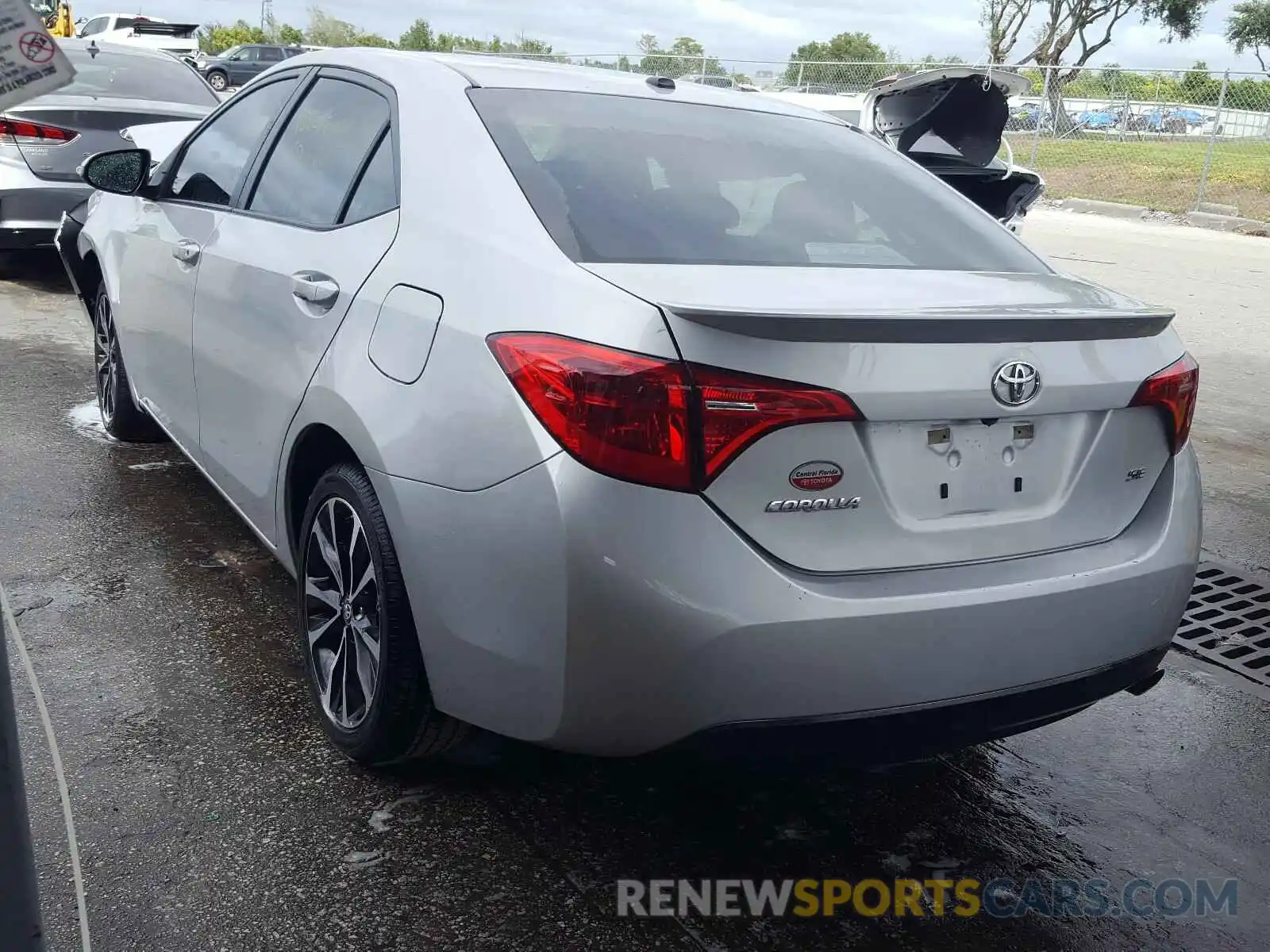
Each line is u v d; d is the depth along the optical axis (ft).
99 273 16.12
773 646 6.70
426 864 8.00
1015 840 8.83
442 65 9.87
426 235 8.36
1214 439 20.39
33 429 17.03
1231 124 69.31
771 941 7.52
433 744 8.52
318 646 9.50
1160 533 8.21
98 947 7.02
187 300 11.87
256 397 10.05
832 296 7.41
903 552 7.21
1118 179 68.08
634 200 8.42
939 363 7.11
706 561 6.61
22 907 4.63
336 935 7.27
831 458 6.91
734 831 8.65
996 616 7.27
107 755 8.98
